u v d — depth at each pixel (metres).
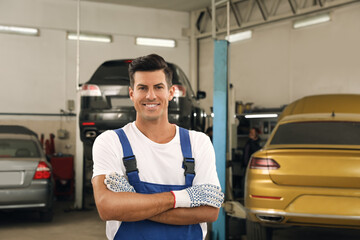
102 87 5.37
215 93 4.68
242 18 11.90
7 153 6.50
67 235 5.49
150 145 1.45
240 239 5.06
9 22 11.28
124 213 1.33
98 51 12.28
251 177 3.92
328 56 9.73
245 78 11.83
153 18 12.99
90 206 8.05
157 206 1.35
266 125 10.85
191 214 1.40
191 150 1.49
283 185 3.75
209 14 12.83
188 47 13.38
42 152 6.55
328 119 4.35
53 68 11.66
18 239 5.23
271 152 3.88
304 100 5.02
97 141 1.47
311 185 3.66
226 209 4.51
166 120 1.49
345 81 9.34
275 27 11.03
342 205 3.54
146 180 1.43
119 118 5.31
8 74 11.23
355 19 9.16
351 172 3.56
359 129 4.20
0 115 11.09
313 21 10.05
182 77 5.66
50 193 6.12
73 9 11.98
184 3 12.51
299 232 5.52
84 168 7.66
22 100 11.31
